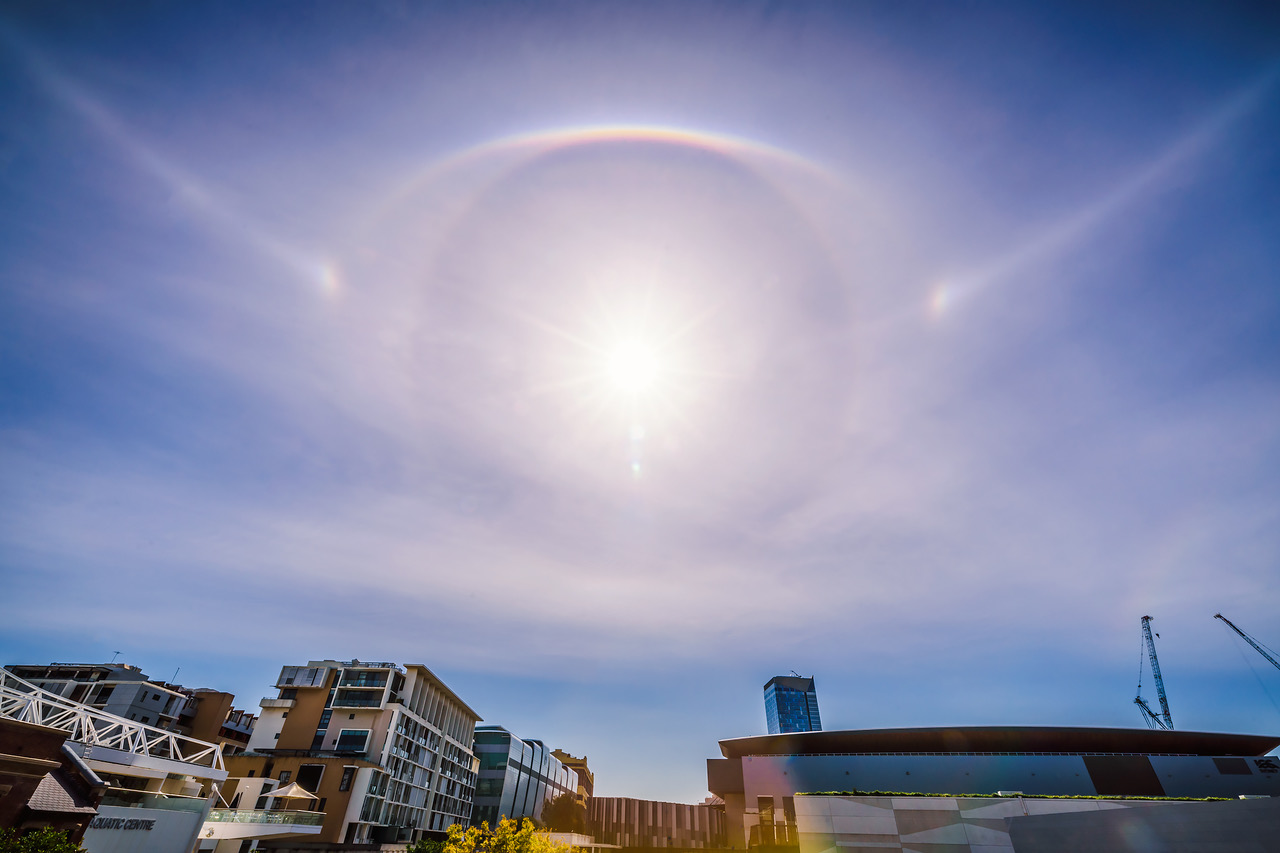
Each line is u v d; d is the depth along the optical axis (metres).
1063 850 34.69
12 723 22.59
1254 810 25.52
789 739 74.00
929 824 41.84
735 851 67.69
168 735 35.97
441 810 77.81
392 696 68.69
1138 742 66.25
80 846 23.91
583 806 126.38
